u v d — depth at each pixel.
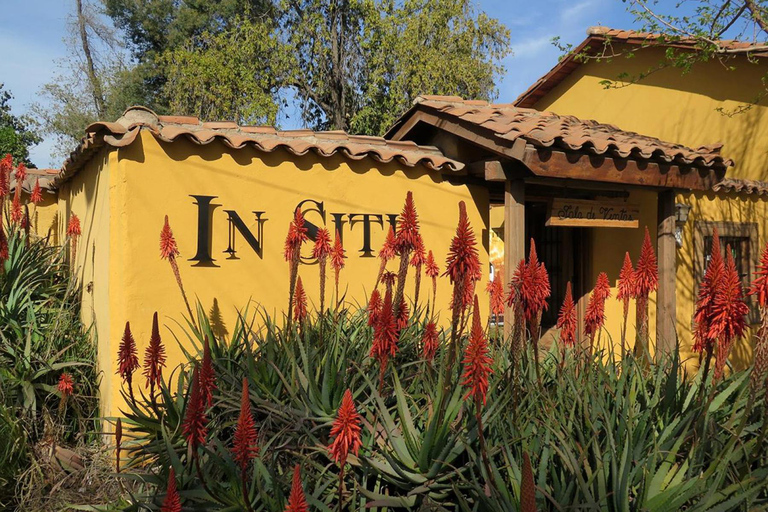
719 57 9.05
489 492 3.19
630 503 3.04
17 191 7.95
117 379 5.36
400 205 6.78
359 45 23.16
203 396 3.16
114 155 5.41
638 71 11.38
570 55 10.24
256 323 5.98
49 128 29.41
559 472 3.29
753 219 10.02
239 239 5.92
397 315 4.12
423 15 21.86
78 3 29.59
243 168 5.95
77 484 4.97
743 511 2.92
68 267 8.02
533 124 6.75
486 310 7.17
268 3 24.95
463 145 7.22
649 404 3.71
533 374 4.15
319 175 6.34
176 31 29.33
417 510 3.22
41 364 5.93
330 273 6.38
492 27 22.92
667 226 7.57
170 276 5.57
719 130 10.31
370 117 21.88
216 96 21.86
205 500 3.32
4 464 4.82
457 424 3.49
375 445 3.59
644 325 4.45
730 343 3.30
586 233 9.09
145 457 4.71
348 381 4.29
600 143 6.31
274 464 3.59
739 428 3.16
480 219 7.23
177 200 5.62
